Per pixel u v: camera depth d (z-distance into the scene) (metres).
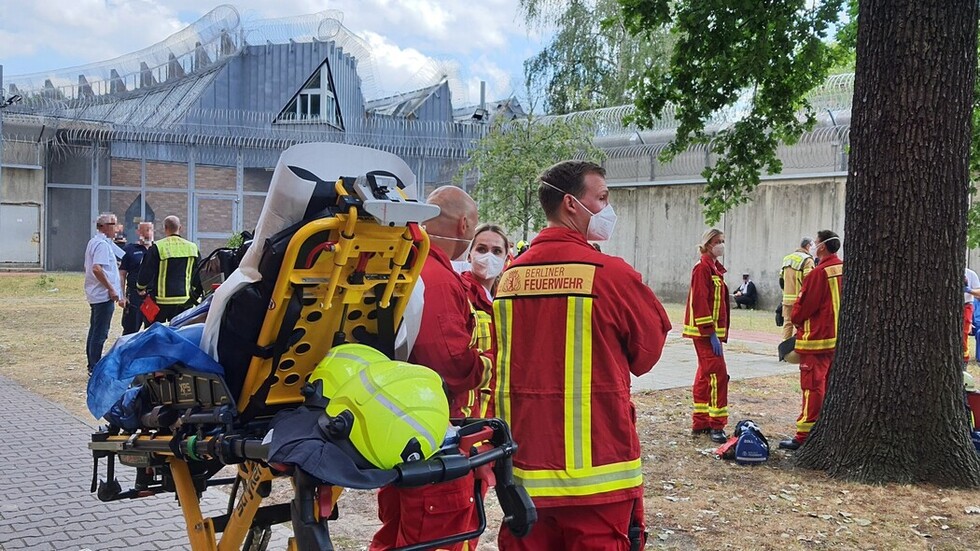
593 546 3.15
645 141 26.45
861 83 6.61
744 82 8.37
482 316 4.08
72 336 14.75
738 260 24.55
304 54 31.91
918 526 5.46
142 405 3.13
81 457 6.83
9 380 10.38
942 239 6.39
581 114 25.06
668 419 9.05
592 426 3.16
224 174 32.69
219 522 3.20
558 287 3.25
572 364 3.19
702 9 8.10
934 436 6.40
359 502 5.98
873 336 6.52
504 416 3.32
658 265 26.47
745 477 6.65
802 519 5.61
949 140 6.36
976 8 6.41
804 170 22.98
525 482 3.17
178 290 9.97
